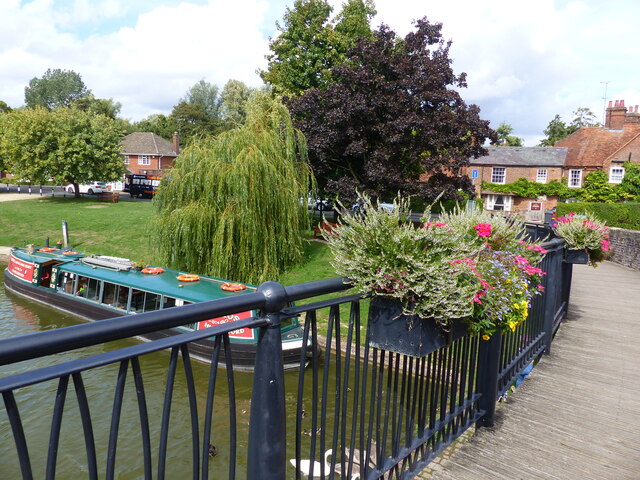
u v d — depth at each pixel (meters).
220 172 14.18
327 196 20.62
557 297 6.66
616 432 3.81
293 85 27.03
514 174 41.03
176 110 73.94
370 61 18.36
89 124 39.50
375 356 2.39
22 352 1.00
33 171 36.75
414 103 17.80
